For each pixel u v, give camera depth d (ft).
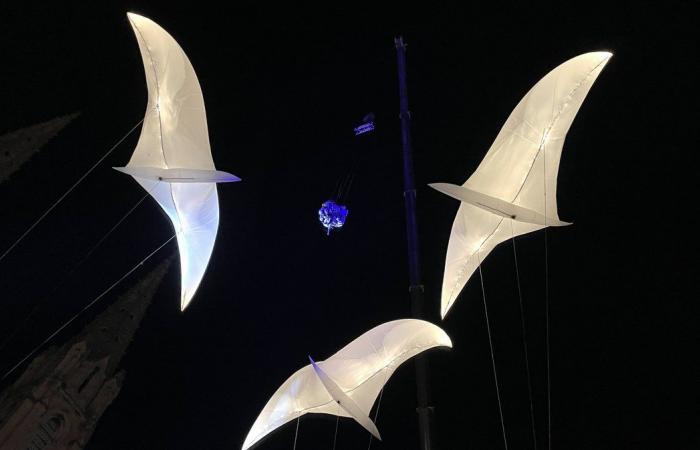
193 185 35.40
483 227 34.22
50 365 137.49
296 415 37.40
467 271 35.58
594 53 29.94
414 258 37.78
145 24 31.09
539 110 30.12
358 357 33.47
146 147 32.04
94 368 140.67
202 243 37.17
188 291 36.88
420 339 33.14
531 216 30.27
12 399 129.59
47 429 128.47
